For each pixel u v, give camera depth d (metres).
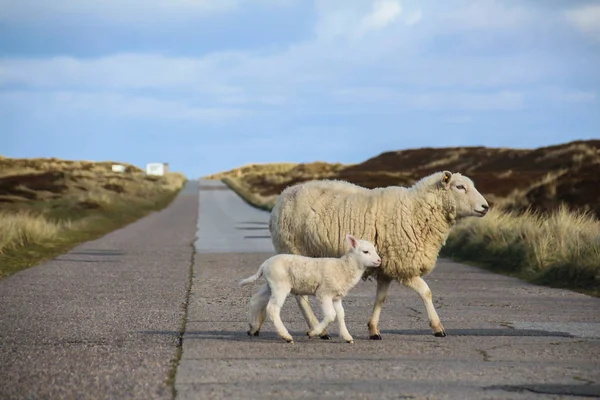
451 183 12.27
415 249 12.10
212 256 25.16
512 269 21.38
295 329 12.48
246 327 12.55
